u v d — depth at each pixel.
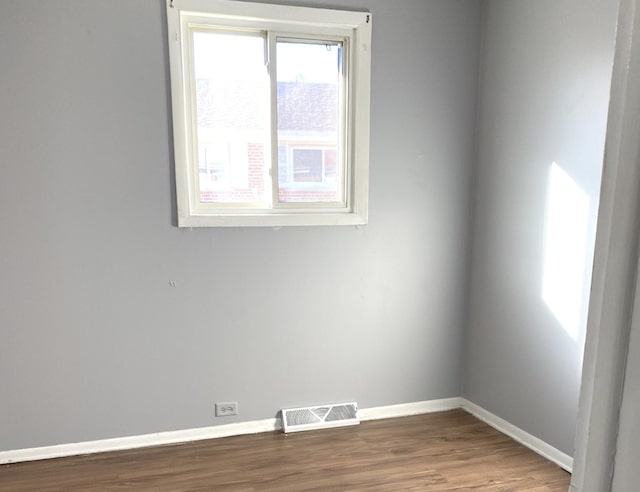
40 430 2.57
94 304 2.56
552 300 2.56
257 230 2.74
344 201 2.94
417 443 2.76
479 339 3.10
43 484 2.34
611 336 0.45
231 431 2.84
